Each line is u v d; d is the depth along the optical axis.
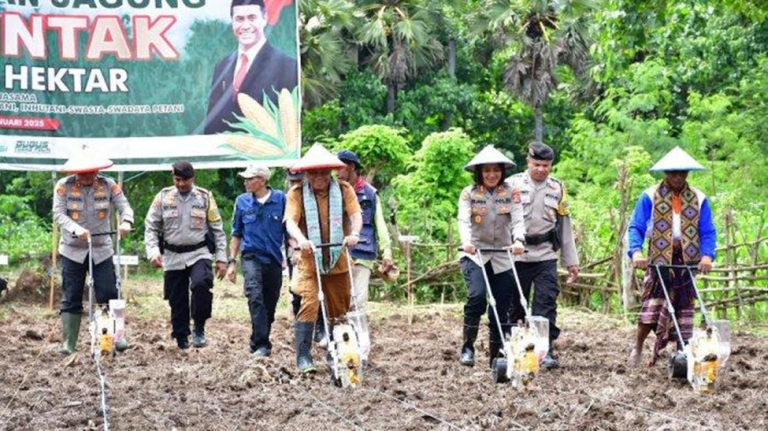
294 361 14.04
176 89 20.77
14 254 26.73
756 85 33.12
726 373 13.22
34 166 20.48
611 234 20.61
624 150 32.34
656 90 34.50
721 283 19.23
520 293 12.31
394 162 30.86
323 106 43.22
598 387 12.24
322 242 12.49
